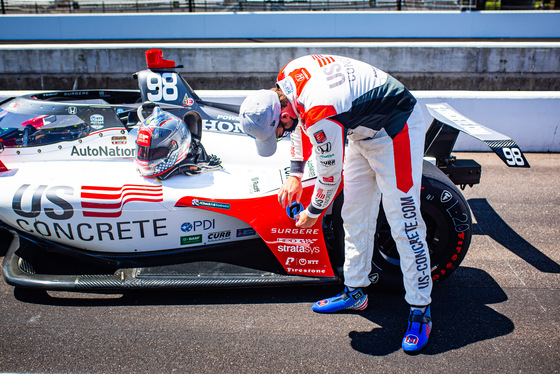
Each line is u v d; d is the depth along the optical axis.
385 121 1.96
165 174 2.59
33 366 2.02
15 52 10.38
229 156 2.79
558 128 5.09
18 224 2.62
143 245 2.62
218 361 2.05
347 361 2.06
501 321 2.33
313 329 2.29
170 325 2.31
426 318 2.17
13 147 2.74
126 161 2.74
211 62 10.55
